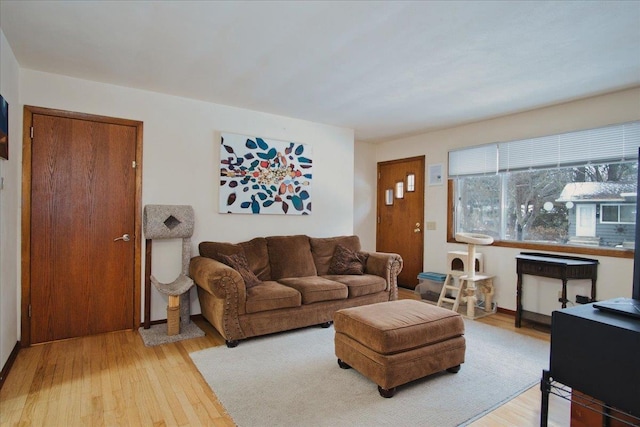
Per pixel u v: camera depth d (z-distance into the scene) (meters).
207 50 2.61
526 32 2.30
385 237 5.88
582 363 1.53
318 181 4.68
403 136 5.43
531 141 3.99
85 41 2.49
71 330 3.17
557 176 3.83
